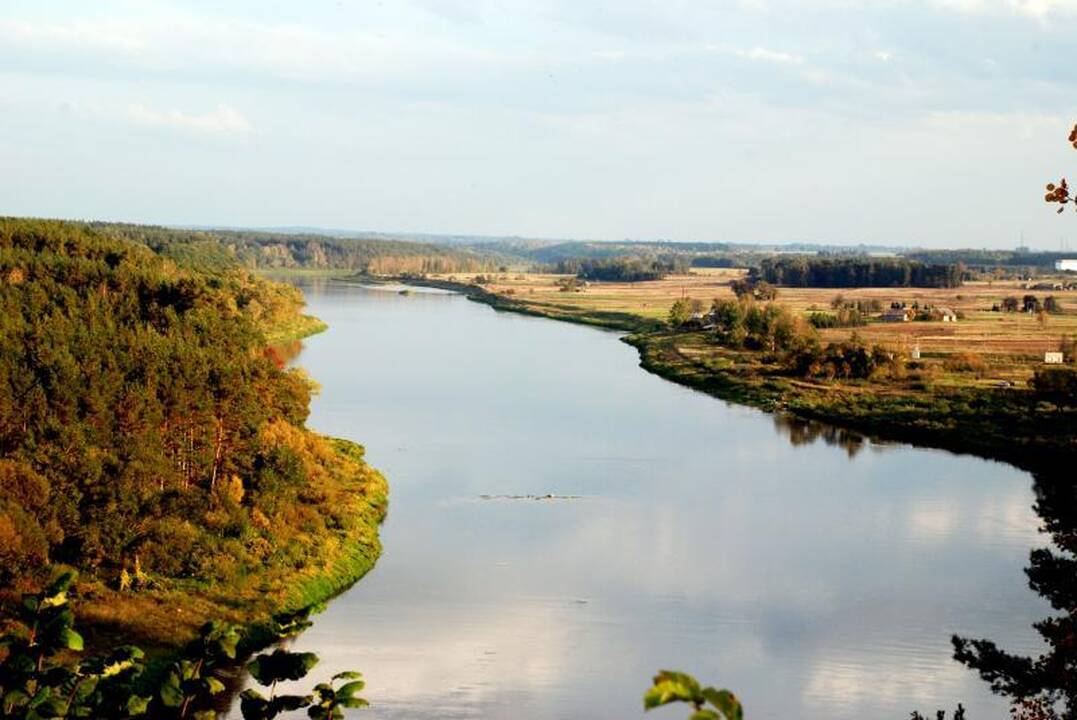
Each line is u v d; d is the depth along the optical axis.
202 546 53.56
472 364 149.38
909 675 46.91
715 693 10.12
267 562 55.38
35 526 45.91
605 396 124.19
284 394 78.94
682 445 96.12
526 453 90.31
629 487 79.69
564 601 55.47
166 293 106.44
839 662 48.12
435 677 45.56
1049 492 78.31
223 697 42.66
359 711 41.91
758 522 70.69
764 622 53.03
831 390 123.50
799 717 42.72
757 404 120.38
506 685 44.97
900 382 127.75
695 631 51.69
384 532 66.56
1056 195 16.36
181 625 46.84
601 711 43.12
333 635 50.03
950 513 73.38
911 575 60.06
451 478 80.56
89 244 127.94
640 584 58.25
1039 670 30.94
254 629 48.66
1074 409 106.12
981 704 43.84
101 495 51.50
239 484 59.84
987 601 55.91
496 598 55.56
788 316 173.88
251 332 97.06
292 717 40.03
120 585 49.31
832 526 70.06
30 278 99.19
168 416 60.56
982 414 106.38
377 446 90.81
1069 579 37.44
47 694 21.22
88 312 82.44
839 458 91.94
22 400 55.38
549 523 69.44
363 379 130.00
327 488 68.19
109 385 58.22
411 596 55.62
